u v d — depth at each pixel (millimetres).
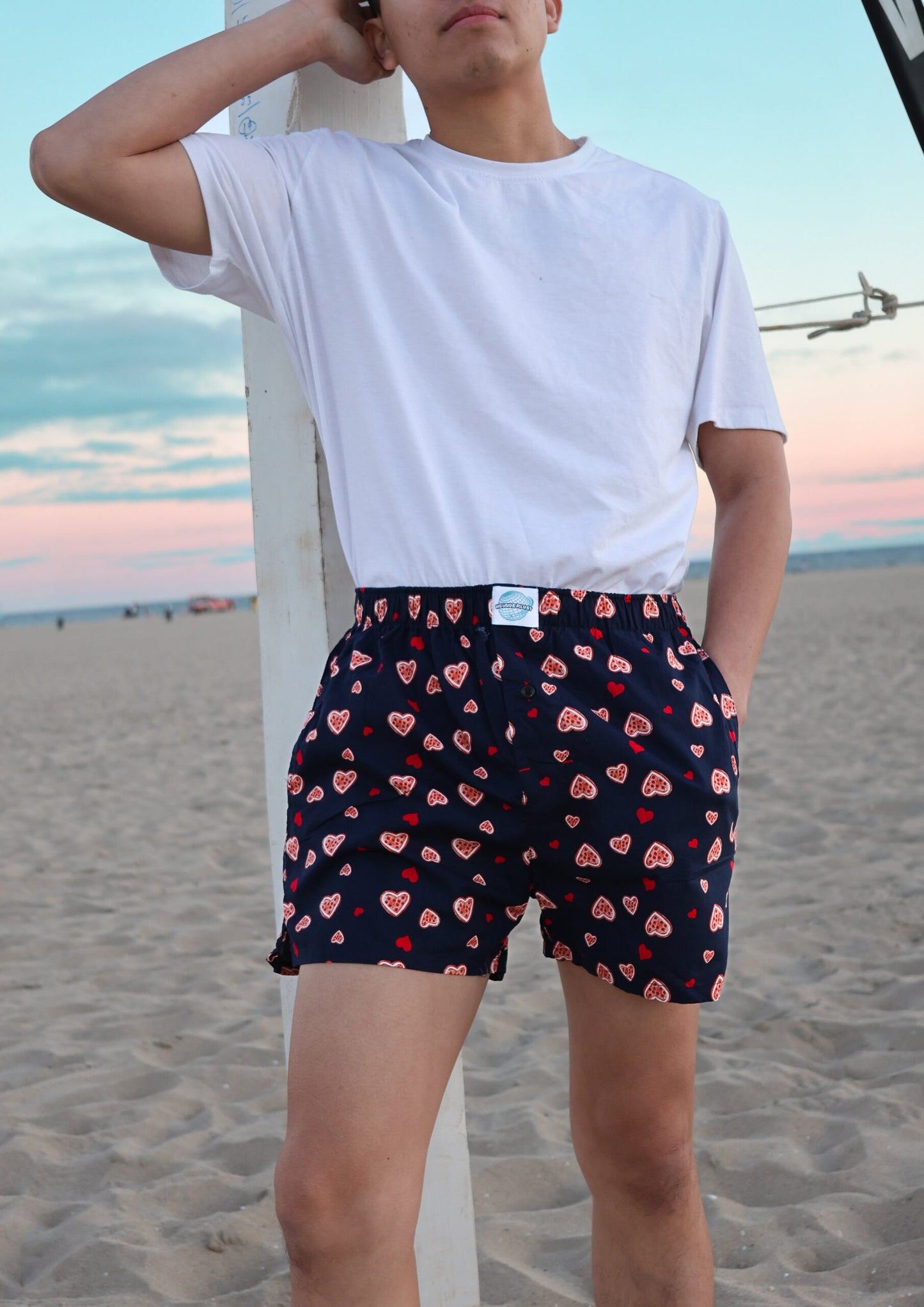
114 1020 3443
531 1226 2176
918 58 1943
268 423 1645
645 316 1377
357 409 1327
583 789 1224
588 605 1270
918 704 8438
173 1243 2170
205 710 11695
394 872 1184
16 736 10633
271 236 1374
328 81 1607
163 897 4816
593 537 1275
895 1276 1899
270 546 1663
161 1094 2865
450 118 1422
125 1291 2020
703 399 1448
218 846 5672
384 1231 1124
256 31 1395
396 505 1289
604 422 1320
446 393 1314
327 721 1254
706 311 1460
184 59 1344
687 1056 1334
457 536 1266
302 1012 1162
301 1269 1127
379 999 1145
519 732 1208
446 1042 1193
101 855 5641
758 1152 2373
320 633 1610
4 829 6355
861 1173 2242
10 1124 2740
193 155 1325
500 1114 2670
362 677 1254
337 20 1461
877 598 24766
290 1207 1112
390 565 1285
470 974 1209
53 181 1285
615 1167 1366
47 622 111750
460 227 1349
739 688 1376
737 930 3891
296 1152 1124
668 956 1263
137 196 1297
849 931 3766
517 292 1348
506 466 1293
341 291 1349
